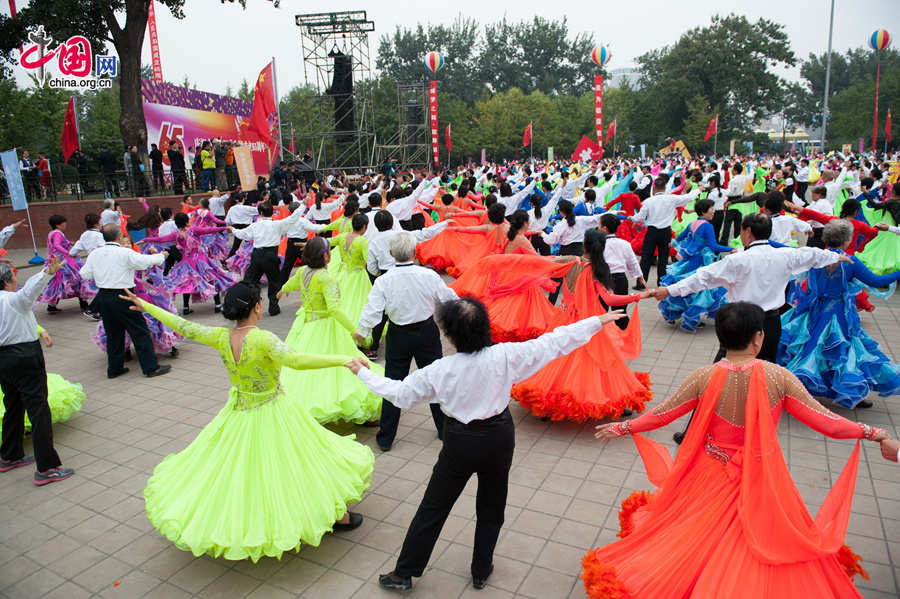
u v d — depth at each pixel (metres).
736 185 12.91
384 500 4.41
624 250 6.57
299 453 3.67
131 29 20.75
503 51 77.94
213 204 15.19
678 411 3.09
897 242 9.56
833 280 5.32
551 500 4.27
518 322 6.59
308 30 28.69
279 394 3.74
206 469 3.63
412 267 4.87
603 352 5.17
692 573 2.81
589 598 3.03
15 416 5.08
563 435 5.29
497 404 3.11
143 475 4.95
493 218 8.12
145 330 7.14
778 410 2.85
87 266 6.87
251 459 3.57
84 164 19.52
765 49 65.06
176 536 3.46
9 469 5.12
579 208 9.87
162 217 10.65
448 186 17.39
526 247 6.60
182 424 5.86
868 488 4.23
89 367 7.65
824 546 2.71
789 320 5.68
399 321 4.91
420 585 3.49
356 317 7.43
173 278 9.69
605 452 4.95
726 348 2.95
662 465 3.34
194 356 8.02
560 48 79.31
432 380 3.09
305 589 3.52
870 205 9.93
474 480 4.64
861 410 5.45
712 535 2.83
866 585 3.28
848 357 5.23
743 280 4.76
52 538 4.13
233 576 3.67
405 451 5.14
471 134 56.31
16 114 29.28
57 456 4.94
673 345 7.50
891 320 8.07
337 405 5.19
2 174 18.17
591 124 63.91
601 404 5.05
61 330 9.49
